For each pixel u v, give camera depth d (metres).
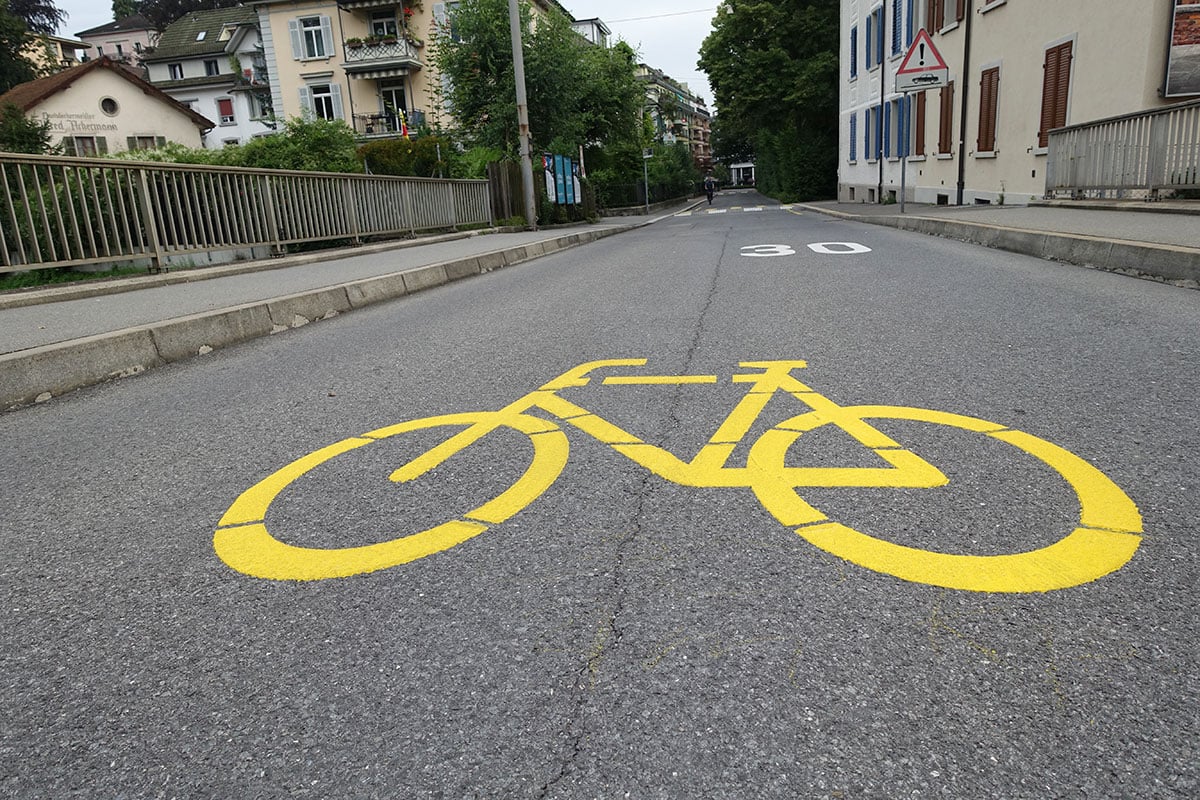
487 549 2.22
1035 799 1.29
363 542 2.31
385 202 14.20
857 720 1.48
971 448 2.80
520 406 3.65
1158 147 10.77
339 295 7.38
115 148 39.53
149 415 3.92
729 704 1.54
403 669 1.70
